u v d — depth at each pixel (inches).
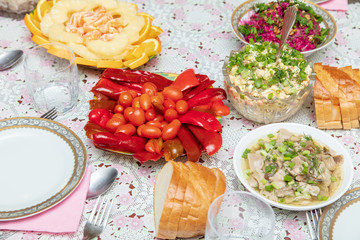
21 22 41.2
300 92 29.7
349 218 25.2
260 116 31.1
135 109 29.2
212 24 41.8
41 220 25.8
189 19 42.2
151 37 36.8
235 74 30.8
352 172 26.6
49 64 34.0
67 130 29.6
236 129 32.2
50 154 28.6
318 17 37.8
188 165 26.0
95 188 27.8
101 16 36.4
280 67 30.3
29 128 29.7
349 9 43.0
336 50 38.5
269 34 36.2
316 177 26.0
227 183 28.7
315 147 27.9
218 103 31.0
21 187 27.0
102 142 27.5
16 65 36.9
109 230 26.0
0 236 25.4
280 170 26.2
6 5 41.1
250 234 23.4
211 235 21.5
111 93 31.2
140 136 29.2
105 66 33.8
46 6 38.8
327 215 25.3
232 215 23.8
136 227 26.3
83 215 26.8
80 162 27.8
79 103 33.9
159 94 30.8
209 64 37.5
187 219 23.8
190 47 39.1
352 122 31.7
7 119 30.0
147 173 29.2
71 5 37.0
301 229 26.3
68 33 35.2
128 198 27.8
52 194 26.3
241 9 38.2
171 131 28.4
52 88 34.0
